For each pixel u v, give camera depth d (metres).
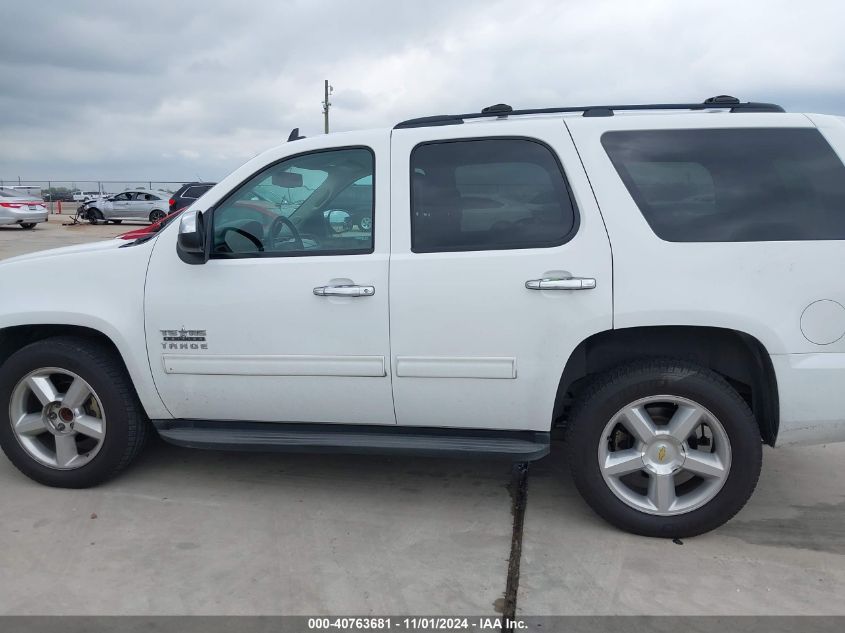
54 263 3.77
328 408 3.53
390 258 3.36
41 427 3.86
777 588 2.97
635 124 3.30
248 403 3.61
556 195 3.29
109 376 3.73
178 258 3.57
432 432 3.54
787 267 3.08
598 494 3.35
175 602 2.87
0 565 3.14
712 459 3.27
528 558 3.21
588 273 3.17
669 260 3.14
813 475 4.14
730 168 3.22
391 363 3.38
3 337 3.99
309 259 3.45
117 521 3.56
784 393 3.12
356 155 3.53
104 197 29.69
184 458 4.40
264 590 2.96
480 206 3.36
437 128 3.45
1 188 26.27
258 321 3.48
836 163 3.16
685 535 3.34
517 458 3.38
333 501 3.81
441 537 3.42
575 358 3.34
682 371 3.20
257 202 3.60
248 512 3.67
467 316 3.28
